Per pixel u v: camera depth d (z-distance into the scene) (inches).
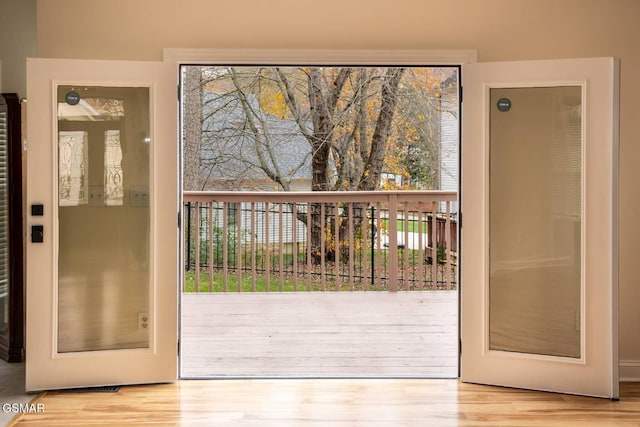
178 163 149.9
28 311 141.9
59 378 143.5
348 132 343.6
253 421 124.3
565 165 143.3
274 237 332.8
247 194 246.5
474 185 146.7
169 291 148.0
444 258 313.0
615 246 138.0
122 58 149.3
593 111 138.7
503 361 146.3
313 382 150.1
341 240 335.0
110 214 148.0
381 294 250.7
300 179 342.6
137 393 141.9
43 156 141.6
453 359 171.5
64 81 141.4
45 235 142.0
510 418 126.1
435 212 251.1
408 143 343.3
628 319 153.8
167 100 145.6
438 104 342.0
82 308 147.5
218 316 218.5
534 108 144.6
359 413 129.0
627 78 151.3
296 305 233.8
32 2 181.2
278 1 149.9
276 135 340.8
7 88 179.8
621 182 153.3
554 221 144.4
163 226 146.9
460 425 122.4
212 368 163.3
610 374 138.1
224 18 149.7
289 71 339.3
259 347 182.9
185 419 125.6
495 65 144.0
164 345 148.3
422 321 211.0
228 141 339.9
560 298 144.1
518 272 146.9
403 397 139.1
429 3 150.3
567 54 150.6
